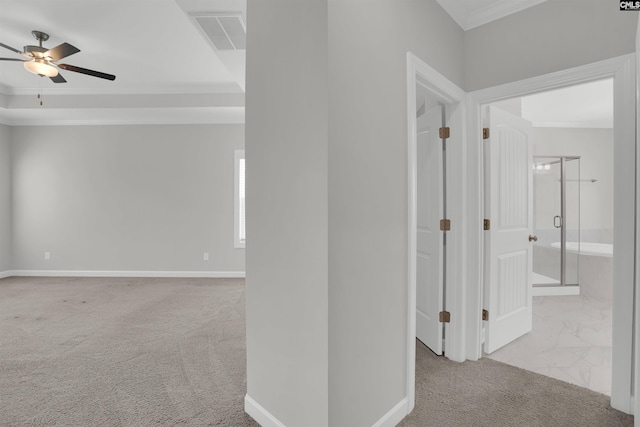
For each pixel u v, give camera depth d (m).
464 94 2.45
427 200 2.68
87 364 2.39
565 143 5.18
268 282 1.68
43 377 2.20
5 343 2.76
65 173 5.48
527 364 2.42
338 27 1.42
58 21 3.06
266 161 1.70
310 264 1.43
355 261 1.51
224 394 2.02
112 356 2.52
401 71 1.82
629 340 1.83
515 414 1.83
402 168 1.83
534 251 4.98
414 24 1.93
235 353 2.59
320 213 1.39
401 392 1.82
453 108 2.46
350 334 1.49
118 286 4.82
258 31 1.77
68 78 4.36
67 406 1.88
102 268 5.50
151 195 5.46
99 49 3.58
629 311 1.83
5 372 2.27
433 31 2.11
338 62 1.42
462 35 2.46
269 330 1.68
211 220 5.45
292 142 1.53
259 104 1.76
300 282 1.49
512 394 2.02
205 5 2.50
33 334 2.97
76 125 5.46
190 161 5.45
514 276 2.81
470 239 2.46
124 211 5.48
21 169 5.50
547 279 4.74
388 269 1.72
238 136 5.42
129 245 5.48
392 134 1.75
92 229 5.50
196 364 2.40
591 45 1.95
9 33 3.26
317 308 1.40
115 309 3.73
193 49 3.59
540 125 5.14
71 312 3.62
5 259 5.46
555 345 2.75
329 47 1.37
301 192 1.48
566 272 4.76
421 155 2.77
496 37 2.32
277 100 1.62
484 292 2.56
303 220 1.47
